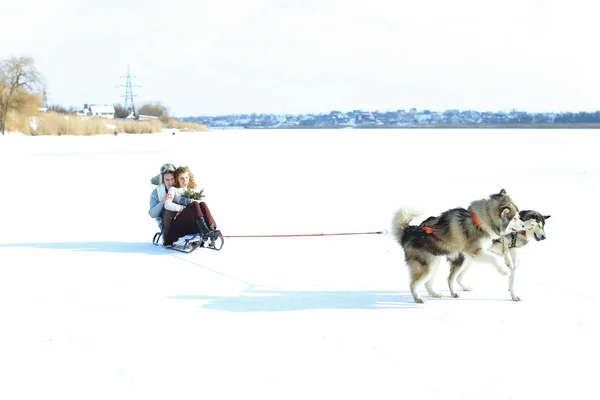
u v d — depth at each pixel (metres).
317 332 5.29
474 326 5.45
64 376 4.33
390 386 4.16
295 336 5.19
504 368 4.48
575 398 3.98
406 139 61.06
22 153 34.81
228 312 5.89
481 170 22.73
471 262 6.63
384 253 8.82
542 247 9.08
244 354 4.76
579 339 5.09
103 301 6.25
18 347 4.89
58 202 14.79
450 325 5.49
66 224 11.55
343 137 71.69
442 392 4.07
